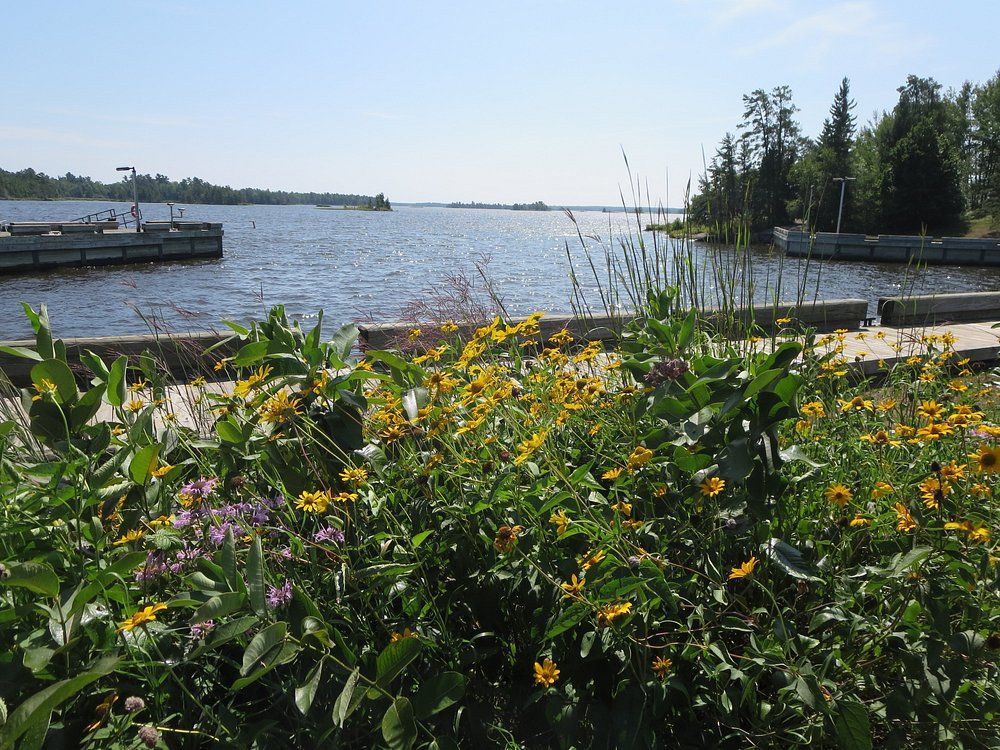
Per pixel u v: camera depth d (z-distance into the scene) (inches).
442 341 152.1
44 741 59.4
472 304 189.5
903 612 68.2
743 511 78.9
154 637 69.6
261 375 95.0
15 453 114.3
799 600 77.4
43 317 100.6
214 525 79.9
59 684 54.4
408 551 81.4
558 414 102.7
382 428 97.0
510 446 97.8
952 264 1788.9
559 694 66.8
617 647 69.2
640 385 103.2
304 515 87.4
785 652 63.7
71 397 94.0
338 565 79.4
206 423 132.1
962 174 2471.7
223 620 70.7
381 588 77.8
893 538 82.1
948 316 343.9
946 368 151.1
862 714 59.4
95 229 1616.6
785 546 74.2
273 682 72.0
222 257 1876.2
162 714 68.6
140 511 85.0
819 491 90.5
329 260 1809.8
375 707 69.1
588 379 103.1
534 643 77.2
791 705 65.0
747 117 2507.4
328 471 96.7
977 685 63.9
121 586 68.9
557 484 86.1
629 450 97.7
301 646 63.6
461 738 71.8
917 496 84.1
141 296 1035.9
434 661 75.4
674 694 70.6
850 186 2423.7
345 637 73.3
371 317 258.4
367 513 87.4
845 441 102.4
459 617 81.4
